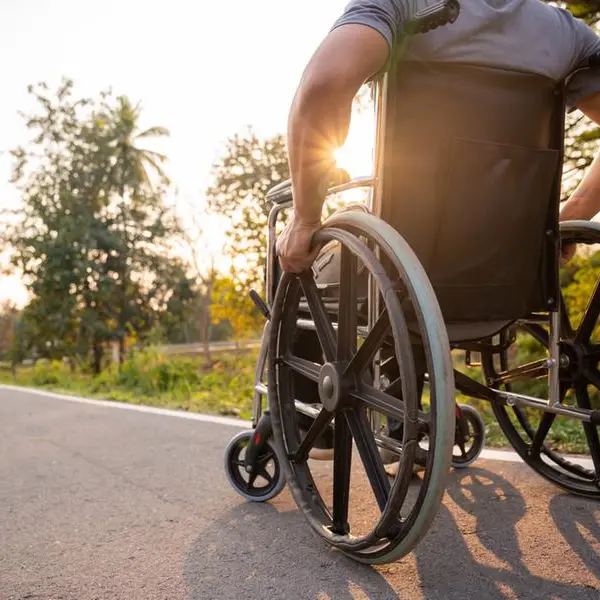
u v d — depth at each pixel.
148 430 5.16
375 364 2.11
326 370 2.17
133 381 13.97
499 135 2.05
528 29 2.01
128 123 32.19
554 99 2.13
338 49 1.81
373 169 2.05
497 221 2.10
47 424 5.97
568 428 3.97
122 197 32.19
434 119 2.00
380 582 2.03
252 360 21.48
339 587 2.01
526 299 2.24
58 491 3.33
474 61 1.96
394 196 2.02
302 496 2.42
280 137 19.78
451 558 2.18
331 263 2.44
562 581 1.99
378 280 1.83
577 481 2.72
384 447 2.11
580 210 2.48
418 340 2.27
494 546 2.26
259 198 19.70
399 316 1.78
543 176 2.12
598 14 6.89
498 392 2.70
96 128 31.66
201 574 2.18
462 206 2.05
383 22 1.83
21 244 30.25
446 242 2.08
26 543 2.56
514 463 3.27
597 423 2.29
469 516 2.56
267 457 2.88
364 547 2.01
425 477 1.73
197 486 3.27
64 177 31.22
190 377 13.05
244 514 2.77
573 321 6.63
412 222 2.05
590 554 2.16
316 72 1.82
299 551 2.32
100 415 6.41
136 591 2.07
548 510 2.58
